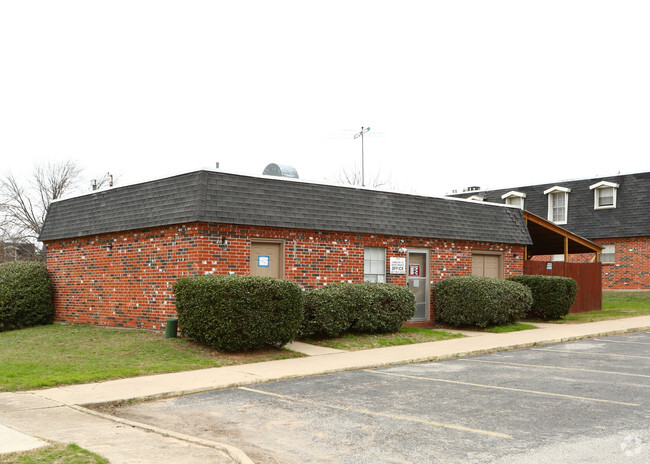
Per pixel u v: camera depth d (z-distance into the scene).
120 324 17.11
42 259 43.66
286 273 16.05
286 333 13.37
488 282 18.12
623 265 32.56
